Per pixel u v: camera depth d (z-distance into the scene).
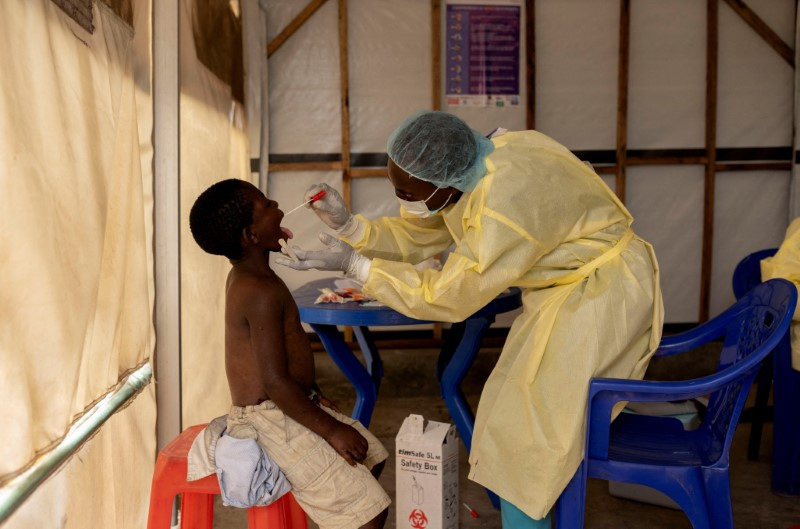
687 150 4.22
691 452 1.76
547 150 1.77
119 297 1.83
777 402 2.63
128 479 1.96
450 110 4.14
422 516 2.06
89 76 1.58
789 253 2.56
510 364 1.82
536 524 1.72
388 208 4.18
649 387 1.61
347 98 4.04
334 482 1.52
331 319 2.26
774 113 4.22
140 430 2.08
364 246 2.12
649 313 1.78
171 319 2.21
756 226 4.30
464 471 2.87
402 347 4.15
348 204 4.11
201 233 1.54
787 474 2.63
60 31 1.43
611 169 4.17
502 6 4.09
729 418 1.72
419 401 3.99
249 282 1.54
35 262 1.31
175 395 2.22
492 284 1.67
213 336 3.01
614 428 1.94
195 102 2.74
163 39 2.17
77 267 1.49
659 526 2.42
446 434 2.08
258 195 1.58
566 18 4.12
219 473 1.47
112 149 1.73
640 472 1.68
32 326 1.30
